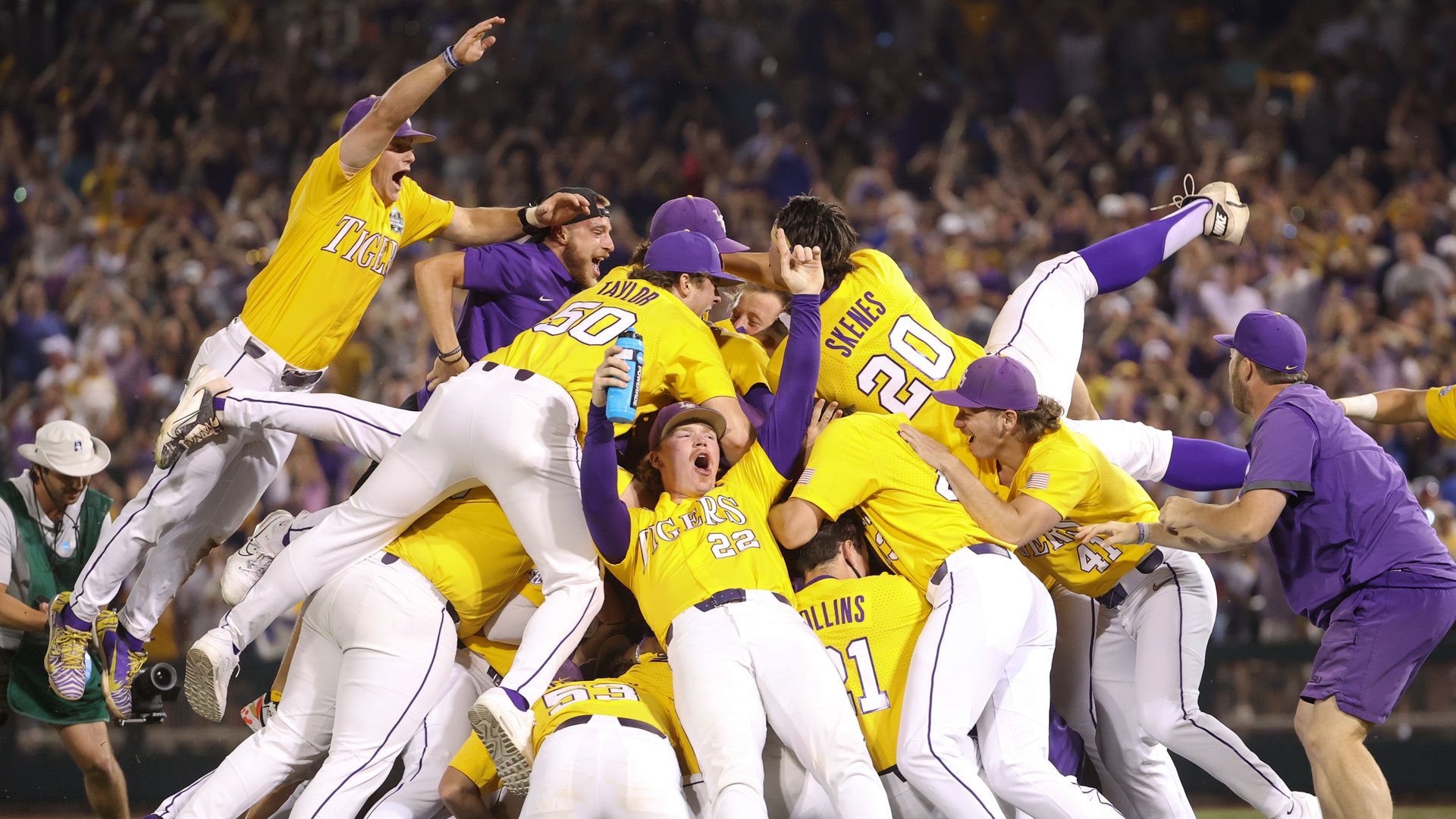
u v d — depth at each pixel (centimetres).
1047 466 1282
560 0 4312
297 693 1301
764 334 1499
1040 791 1253
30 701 1642
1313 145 3712
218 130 4003
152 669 1577
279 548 1357
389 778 1385
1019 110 3944
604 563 1305
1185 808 1505
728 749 1156
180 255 3481
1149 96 3941
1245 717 2203
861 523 1359
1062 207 3503
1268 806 1413
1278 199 3359
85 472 1656
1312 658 2209
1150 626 1421
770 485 1294
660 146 3975
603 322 1295
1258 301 3070
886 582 1312
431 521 1305
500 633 1357
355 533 1272
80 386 3138
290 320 1401
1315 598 1345
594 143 3853
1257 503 1288
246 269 3422
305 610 1306
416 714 1276
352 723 1255
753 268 1409
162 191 3881
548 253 1522
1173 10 4144
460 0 4350
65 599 1444
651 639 1388
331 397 1366
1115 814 1278
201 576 2556
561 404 1251
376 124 1349
